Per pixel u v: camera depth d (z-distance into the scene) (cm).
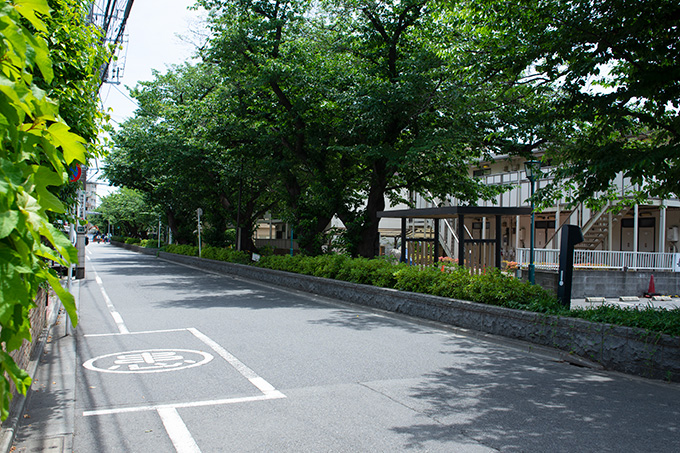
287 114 1914
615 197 1016
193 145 2606
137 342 868
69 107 583
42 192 179
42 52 181
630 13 757
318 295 1606
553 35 864
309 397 578
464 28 1173
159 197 3878
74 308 182
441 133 1477
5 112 165
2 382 165
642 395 603
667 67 735
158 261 3656
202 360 745
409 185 2005
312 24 1845
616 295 1988
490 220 3250
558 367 742
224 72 1920
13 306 160
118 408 534
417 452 428
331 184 1978
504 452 429
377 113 1505
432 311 1109
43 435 451
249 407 541
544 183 2381
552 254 2128
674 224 2456
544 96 1112
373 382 643
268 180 2419
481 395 593
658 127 864
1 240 166
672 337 666
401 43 1748
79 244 2081
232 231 4109
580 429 485
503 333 923
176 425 486
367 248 1936
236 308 1291
